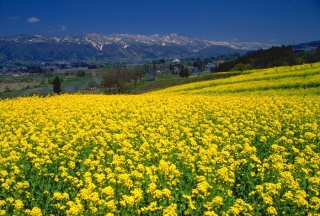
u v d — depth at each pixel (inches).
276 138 788.0
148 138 761.0
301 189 494.0
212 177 520.4
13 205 457.4
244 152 627.5
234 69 4515.3
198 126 921.5
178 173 516.7
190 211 424.8
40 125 920.9
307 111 1046.4
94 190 491.2
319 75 1815.9
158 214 436.1
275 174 537.3
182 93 1839.3
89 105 1241.4
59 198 453.7
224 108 1177.4
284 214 430.3
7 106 1236.5
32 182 537.0
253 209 442.9
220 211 434.6
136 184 492.1
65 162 614.5
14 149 699.4
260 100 1346.0
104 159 636.1
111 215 398.6
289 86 1669.5
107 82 3747.5
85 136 767.7
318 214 413.4
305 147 692.7
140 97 1531.7
